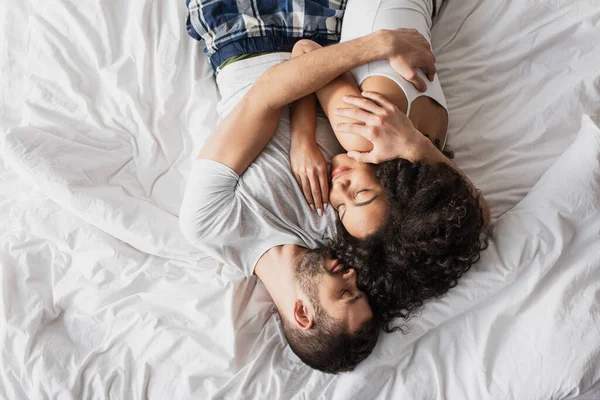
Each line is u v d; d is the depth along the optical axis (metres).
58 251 1.25
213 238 1.09
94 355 1.17
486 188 1.20
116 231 1.23
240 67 1.20
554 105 1.21
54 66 1.33
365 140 0.99
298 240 1.09
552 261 1.08
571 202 1.08
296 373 1.13
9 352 1.17
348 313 0.99
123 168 1.31
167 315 1.18
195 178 1.07
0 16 1.40
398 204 0.94
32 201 1.28
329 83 1.06
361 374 1.09
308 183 1.05
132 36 1.35
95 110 1.32
